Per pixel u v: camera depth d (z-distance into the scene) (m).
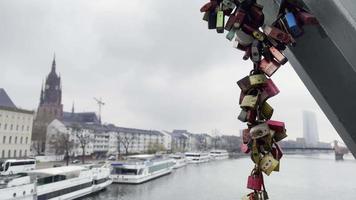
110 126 106.50
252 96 1.10
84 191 31.14
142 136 110.06
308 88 1.35
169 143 127.31
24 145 64.56
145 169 43.03
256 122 1.12
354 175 53.81
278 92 1.08
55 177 26.78
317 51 1.19
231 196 34.09
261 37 1.14
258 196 1.06
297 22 1.11
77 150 78.12
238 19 1.16
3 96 90.00
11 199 21.05
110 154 92.31
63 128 81.19
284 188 38.41
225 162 85.88
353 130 1.21
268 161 1.02
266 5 1.26
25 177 23.62
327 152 133.88
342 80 1.17
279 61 1.11
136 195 33.78
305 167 72.62
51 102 124.56
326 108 1.28
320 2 1.03
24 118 64.88
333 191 36.50
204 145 145.38
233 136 143.62
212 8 1.32
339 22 0.99
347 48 1.00
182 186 39.91
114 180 40.41
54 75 128.12
